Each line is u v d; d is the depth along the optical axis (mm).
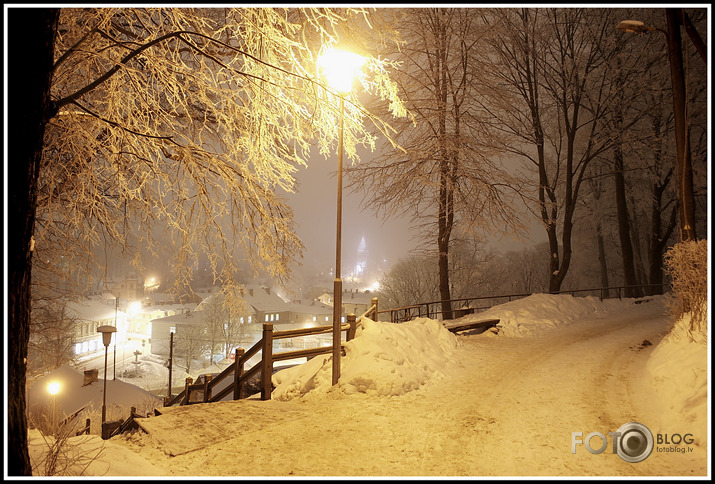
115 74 6258
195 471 4578
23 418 3449
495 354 10539
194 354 50344
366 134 6426
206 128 7996
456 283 33844
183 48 6664
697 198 24469
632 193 27438
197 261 7574
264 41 5824
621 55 21672
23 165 3361
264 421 6148
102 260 7805
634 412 6246
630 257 25141
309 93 6066
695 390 5859
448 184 17125
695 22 20625
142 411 20297
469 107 17859
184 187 6980
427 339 10031
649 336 11961
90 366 47875
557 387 7629
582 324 14805
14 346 3352
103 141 6922
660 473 4484
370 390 7410
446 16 16828
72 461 4219
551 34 21375
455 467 4766
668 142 22375
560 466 4738
